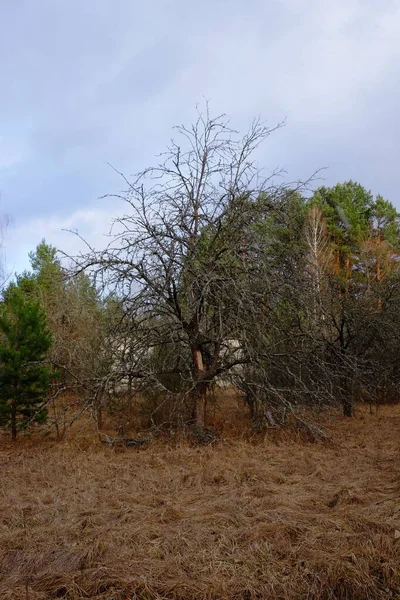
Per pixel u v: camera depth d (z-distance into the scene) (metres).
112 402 13.45
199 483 8.47
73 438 13.48
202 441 12.22
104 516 6.77
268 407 12.71
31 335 13.71
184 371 13.00
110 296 12.27
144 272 12.09
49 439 13.70
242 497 7.46
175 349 12.89
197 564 5.29
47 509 7.20
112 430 14.27
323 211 27.00
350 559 5.25
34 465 10.34
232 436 12.95
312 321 13.91
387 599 4.80
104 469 9.79
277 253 12.85
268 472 8.98
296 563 5.23
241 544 5.72
